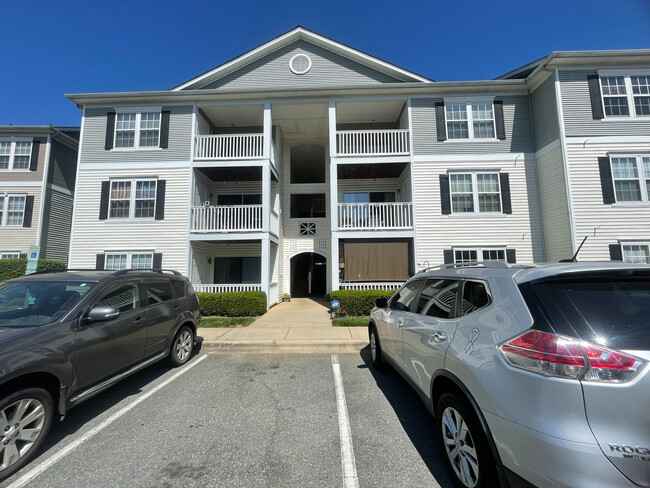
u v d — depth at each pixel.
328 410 3.49
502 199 10.67
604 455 1.40
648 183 9.29
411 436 2.95
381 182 13.64
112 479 2.37
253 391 4.04
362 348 6.17
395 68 11.72
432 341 2.76
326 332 7.14
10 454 2.42
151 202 11.34
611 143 9.41
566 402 1.54
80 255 11.04
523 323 1.88
